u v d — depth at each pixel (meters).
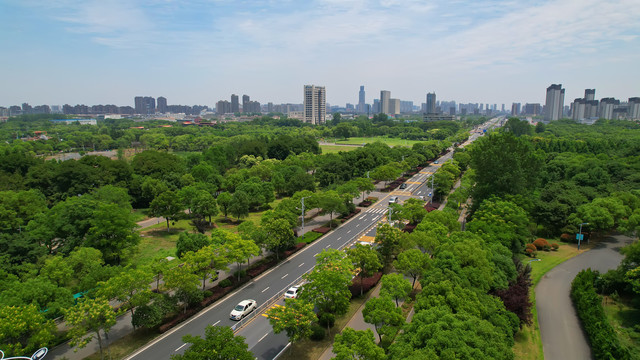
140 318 40.38
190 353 28.55
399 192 120.31
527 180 82.12
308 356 38.06
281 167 124.50
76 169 91.12
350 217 90.81
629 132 199.50
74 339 34.53
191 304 48.53
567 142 147.75
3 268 46.22
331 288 40.28
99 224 56.72
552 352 39.12
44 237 58.03
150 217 90.12
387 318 35.59
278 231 61.84
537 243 69.56
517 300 40.62
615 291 50.12
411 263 46.66
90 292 43.62
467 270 40.78
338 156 140.50
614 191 85.50
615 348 36.16
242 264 61.94
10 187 85.06
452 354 25.97
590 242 73.25
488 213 62.12
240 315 45.72
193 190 87.81
